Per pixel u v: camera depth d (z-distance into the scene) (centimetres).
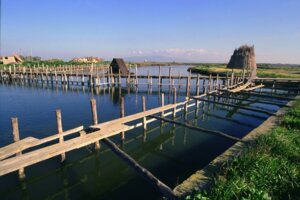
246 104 2761
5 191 913
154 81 5575
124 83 4966
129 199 870
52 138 1052
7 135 1538
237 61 6003
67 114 2133
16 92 3456
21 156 853
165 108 1759
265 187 573
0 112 2186
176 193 580
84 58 11262
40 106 2467
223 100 2938
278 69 6662
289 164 683
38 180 999
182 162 1193
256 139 923
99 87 3850
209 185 598
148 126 1777
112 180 1012
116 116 2102
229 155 793
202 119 2086
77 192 923
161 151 1339
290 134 949
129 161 868
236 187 539
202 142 1491
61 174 1055
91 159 1206
